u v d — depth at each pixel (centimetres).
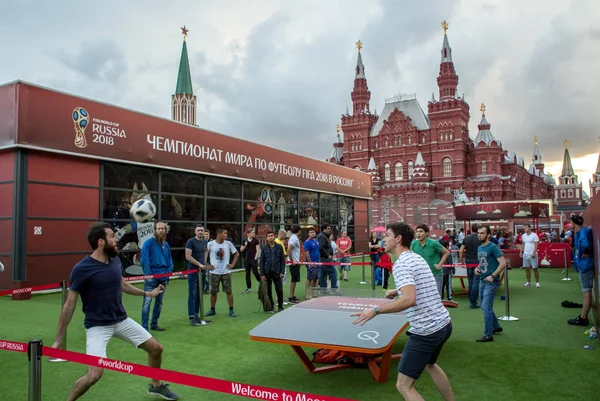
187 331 820
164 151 1742
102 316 432
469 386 522
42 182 1326
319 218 2853
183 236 1828
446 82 8294
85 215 1447
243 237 2147
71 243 1397
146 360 638
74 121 1414
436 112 8150
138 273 1616
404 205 7725
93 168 1484
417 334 376
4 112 1285
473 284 1066
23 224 1266
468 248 1080
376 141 8850
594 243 809
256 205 2273
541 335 775
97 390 518
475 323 886
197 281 903
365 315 369
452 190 7669
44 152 1335
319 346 526
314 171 2780
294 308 670
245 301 1176
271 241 1013
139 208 1584
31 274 1278
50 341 744
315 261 1178
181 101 11231
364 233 3441
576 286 1459
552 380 541
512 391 505
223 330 827
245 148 2188
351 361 604
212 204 1995
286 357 651
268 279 1024
